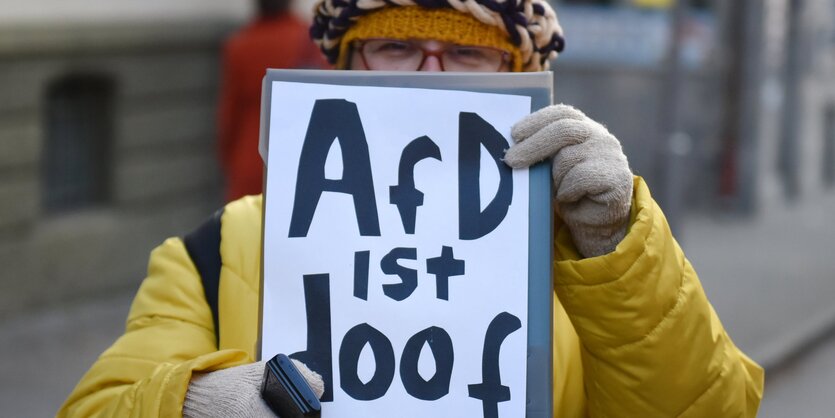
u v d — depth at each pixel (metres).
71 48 8.04
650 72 11.77
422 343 2.11
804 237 11.88
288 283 2.11
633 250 2.08
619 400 2.16
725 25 12.63
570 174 2.06
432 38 2.39
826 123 15.13
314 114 2.16
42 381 6.74
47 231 8.05
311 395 1.93
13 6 7.64
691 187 12.98
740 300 9.35
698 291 2.17
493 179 2.14
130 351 2.28
